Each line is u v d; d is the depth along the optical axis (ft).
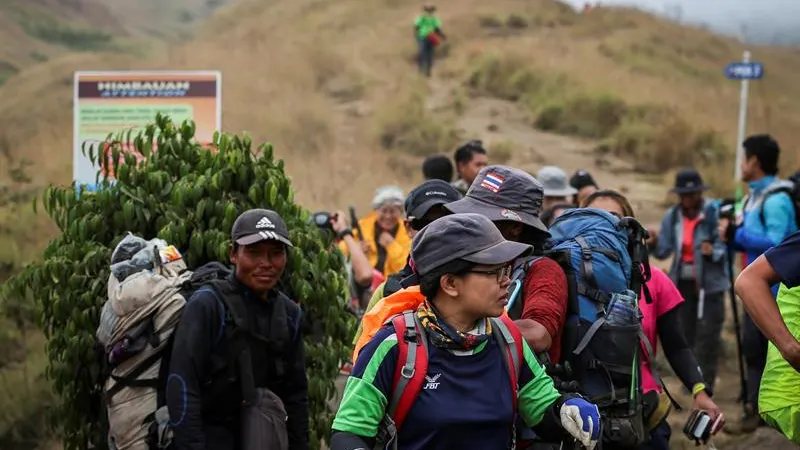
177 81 24.85
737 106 96.63
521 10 131.34
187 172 16.10
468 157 24.32
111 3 173.27
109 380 13.93
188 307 13.15
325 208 51.55
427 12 97.40
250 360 13.28
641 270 14.46
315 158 62.08
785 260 12.39
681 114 81.76
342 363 17.10
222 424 13.39
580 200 26.76
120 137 16.84
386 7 134.62
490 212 12.92
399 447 9.95
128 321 13.64
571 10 136.77
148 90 24.93
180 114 24.86
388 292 12.85
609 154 72.90
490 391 9.96
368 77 90.33
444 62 104.37
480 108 86.58
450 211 13.07
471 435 9.83
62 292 15.53
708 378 29.14
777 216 22.59
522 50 103.35
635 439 13.38
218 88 24.90
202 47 101.60
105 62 88.89
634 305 13.62
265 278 13.33
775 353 13.94
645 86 93.04
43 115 69.97
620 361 13.42
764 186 23.25
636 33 125.08
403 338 9.94
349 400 9.91
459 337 9.93
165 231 15.37
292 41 105.09
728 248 27.07
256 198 15.74
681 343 16.08
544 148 73.51
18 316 27.04
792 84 126.52
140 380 13.73
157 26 171.63
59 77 84.43
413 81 90.07
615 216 14.62
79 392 15.46
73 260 15.58
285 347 13.73
